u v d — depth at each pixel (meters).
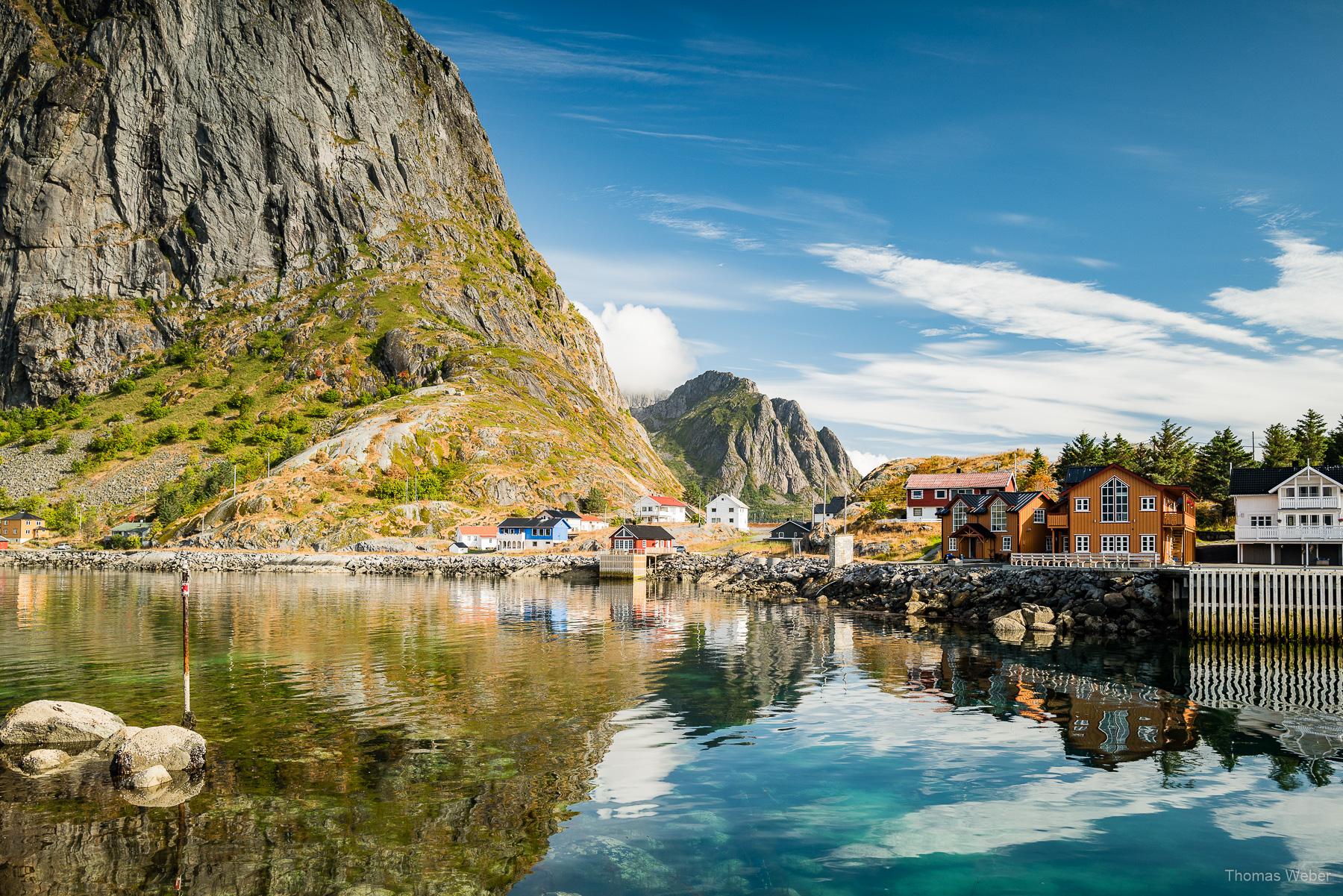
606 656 51.34
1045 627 62.62
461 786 25.80
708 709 36.12
